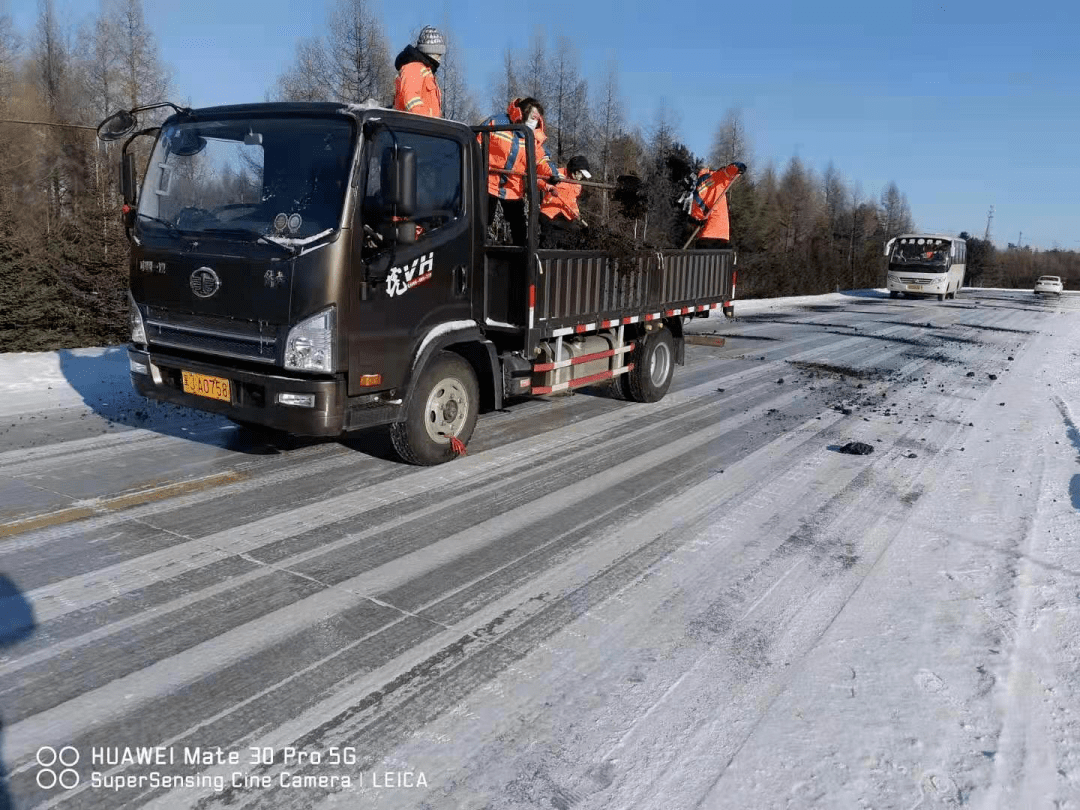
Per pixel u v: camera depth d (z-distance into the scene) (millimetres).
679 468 6270
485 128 5875
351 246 4867
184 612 3672
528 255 6039
